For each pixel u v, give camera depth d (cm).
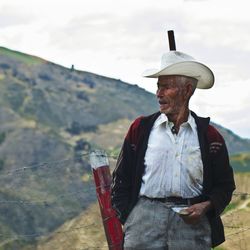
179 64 585
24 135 14200
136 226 595
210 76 592
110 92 19250
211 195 593
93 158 838
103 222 836
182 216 580
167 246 590
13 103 15950
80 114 17050
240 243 1242
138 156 598
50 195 10706
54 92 17650
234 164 5450
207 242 595
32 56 19212
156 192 591
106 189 834
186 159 589
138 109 18675
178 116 593
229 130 18200
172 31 614
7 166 13188
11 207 10112
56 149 14038
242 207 1565
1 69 17788
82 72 19488
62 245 3691
